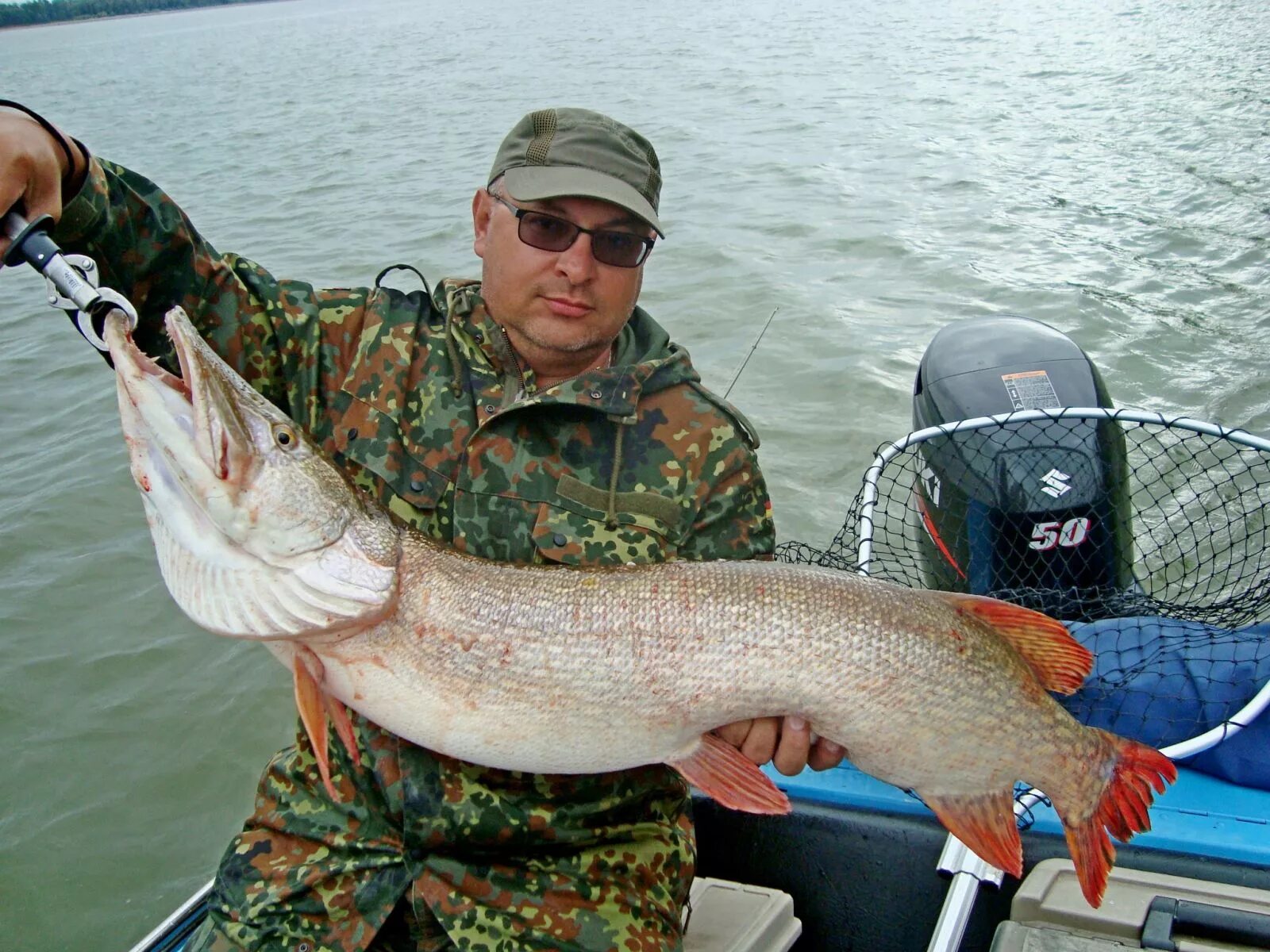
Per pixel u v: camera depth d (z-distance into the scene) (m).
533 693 2.27
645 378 2.61
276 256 10.82
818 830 2.98
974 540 3.68
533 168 2.51
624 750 2.30
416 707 2.29
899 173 12.88
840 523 5.74
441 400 2.58
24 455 7.19
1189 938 2.36
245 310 2.55
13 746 4.88
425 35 42.19
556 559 2.48
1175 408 6.57
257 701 5.11
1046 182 12.05
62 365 8.52
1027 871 2.76
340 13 78.19
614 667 2.25
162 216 2.40
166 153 17.52
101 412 7.73
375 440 2.53
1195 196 11.02
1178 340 7.51
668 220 11.34
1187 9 27.84
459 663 2.28
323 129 18.62
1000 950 2.31
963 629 2.34
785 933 2.76
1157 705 2.96
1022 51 22.91
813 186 12.45
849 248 10.04
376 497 2.52
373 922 2.30
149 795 4.64
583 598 2.29
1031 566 3.61
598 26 38.16
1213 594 4.54
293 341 2.59
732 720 2.29
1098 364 7.23
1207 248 9.42
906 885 2.86
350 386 2.59
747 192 12.38
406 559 2.32
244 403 2.24
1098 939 2.32
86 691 5.18
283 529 2.22
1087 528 3.58
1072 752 2.36
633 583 2.30
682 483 2.59
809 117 16.92
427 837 2.31
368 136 17.52
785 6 40.19
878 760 2.33
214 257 2.56
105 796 4.63
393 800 2.34
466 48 33.97
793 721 2.28
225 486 2.18
